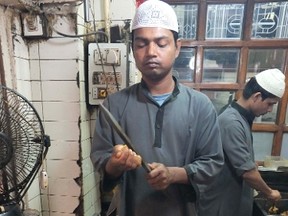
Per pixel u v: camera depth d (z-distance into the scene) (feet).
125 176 2.45
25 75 3.85
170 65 2.31
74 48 3.82
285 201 4.50
